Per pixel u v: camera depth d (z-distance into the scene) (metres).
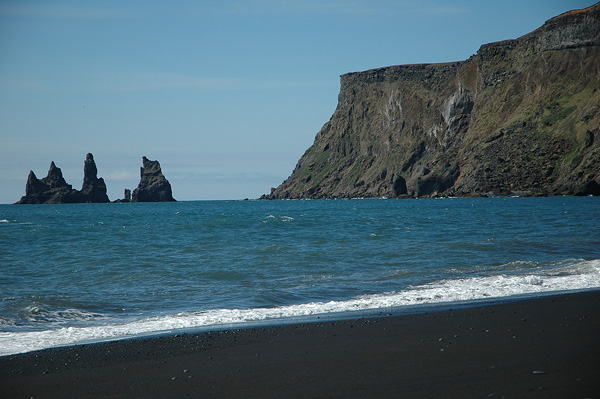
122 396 7.59
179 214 102.69
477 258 25.12
